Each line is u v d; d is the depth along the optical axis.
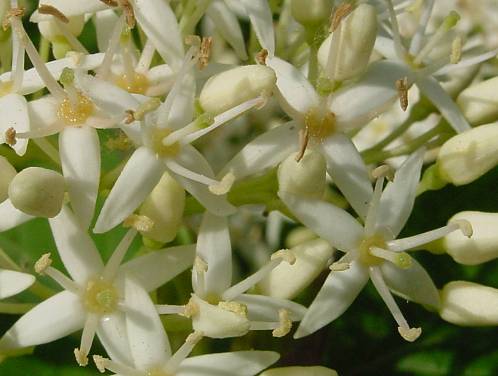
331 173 0.05
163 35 0.05
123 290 0.05
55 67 0.05
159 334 0.05
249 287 0.05
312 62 0.05
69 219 0.05
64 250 0.05
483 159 0.05
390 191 0.05
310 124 0.05
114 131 0.05
